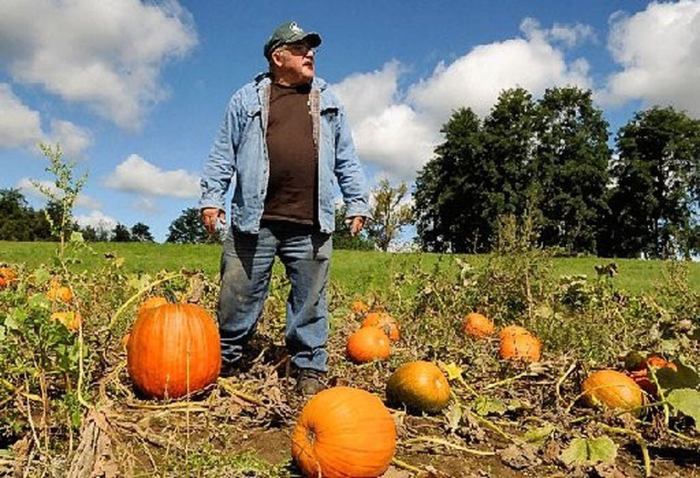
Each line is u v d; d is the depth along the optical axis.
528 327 7.77
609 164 66.38
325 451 3.53
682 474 4.03
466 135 65.06
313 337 5.33
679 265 9.34
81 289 6.90
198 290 7.28
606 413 4.72
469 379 5.88
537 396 5.30
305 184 5.23
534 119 64.00
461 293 9.02
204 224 5.31
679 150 65.06
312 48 5.22
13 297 4.67
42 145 4.51
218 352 4.93
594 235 63.03
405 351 6.69
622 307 8.95
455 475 3.84
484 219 63.47
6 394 3.97
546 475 3.91
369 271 12.98
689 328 5.99
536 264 9.09
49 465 3.25
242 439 4.16
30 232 71.75
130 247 29.36
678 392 4.48
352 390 3.73
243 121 5.21
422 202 67.81
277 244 5.28
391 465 3.88
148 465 3.57
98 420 3.21
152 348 4.69
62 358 3.93
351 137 5.52
